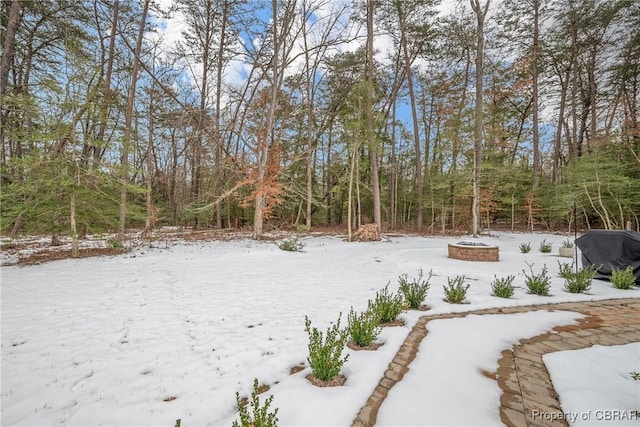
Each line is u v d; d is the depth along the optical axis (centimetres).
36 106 907
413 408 229
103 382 273
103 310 463
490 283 656
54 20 1270
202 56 1917
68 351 332
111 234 1606
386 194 2695
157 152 2291
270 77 1803
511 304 504
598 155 1650
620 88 1942
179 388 264
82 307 477
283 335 376
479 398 244
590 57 2084
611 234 686
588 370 290
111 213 1131
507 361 309
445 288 527
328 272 766
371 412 225
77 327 398
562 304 514
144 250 1108
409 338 368
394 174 2373
